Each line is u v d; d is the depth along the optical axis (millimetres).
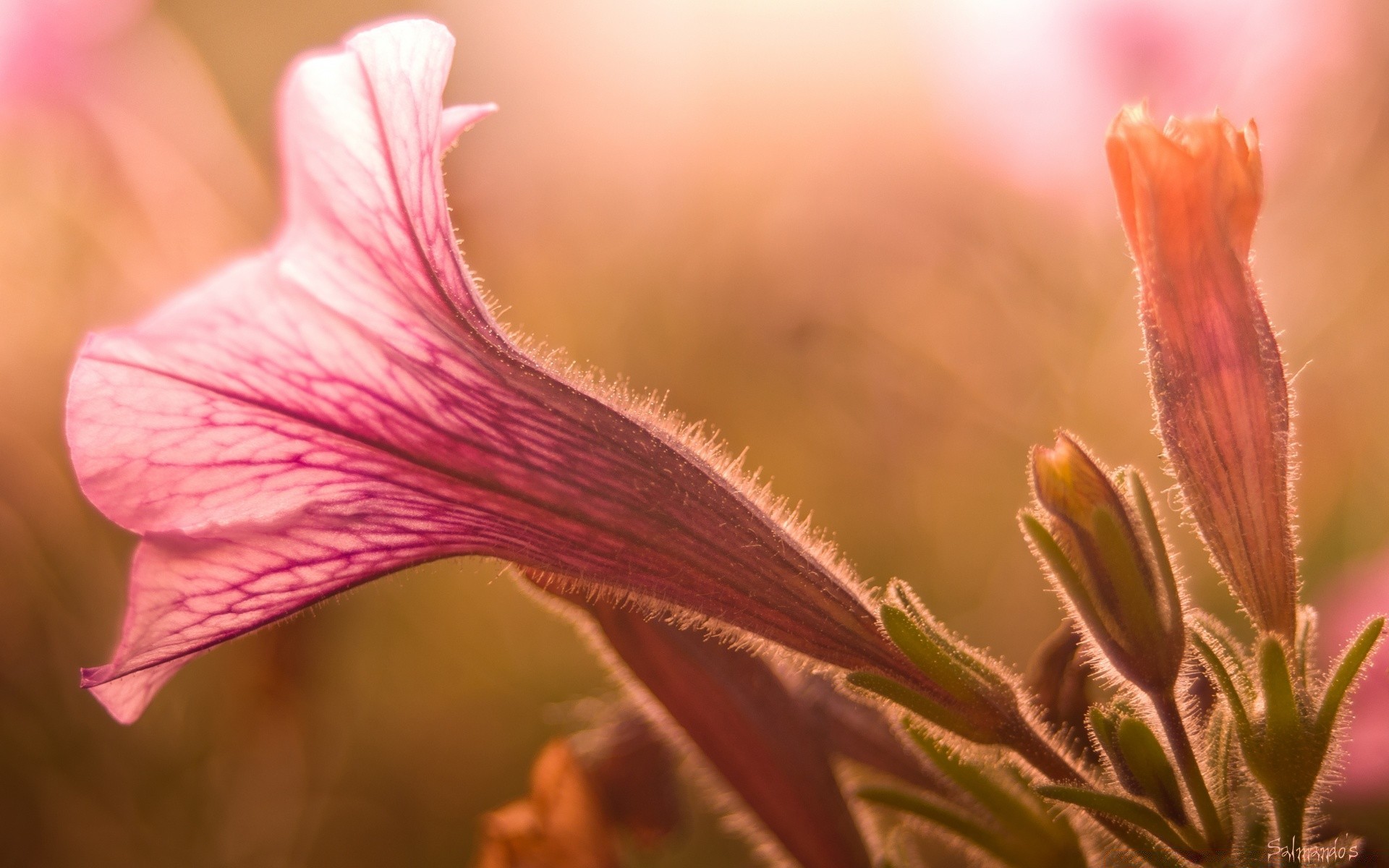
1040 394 418
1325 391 401
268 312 168
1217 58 404
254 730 391
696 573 178
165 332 166
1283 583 177
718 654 193
